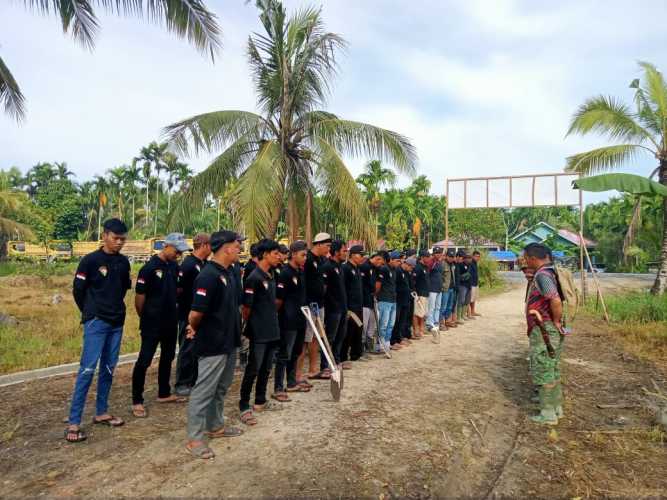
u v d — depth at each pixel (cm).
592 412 496
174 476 338
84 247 3834
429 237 5325
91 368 407
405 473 350
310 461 365
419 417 470
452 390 566
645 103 1465
